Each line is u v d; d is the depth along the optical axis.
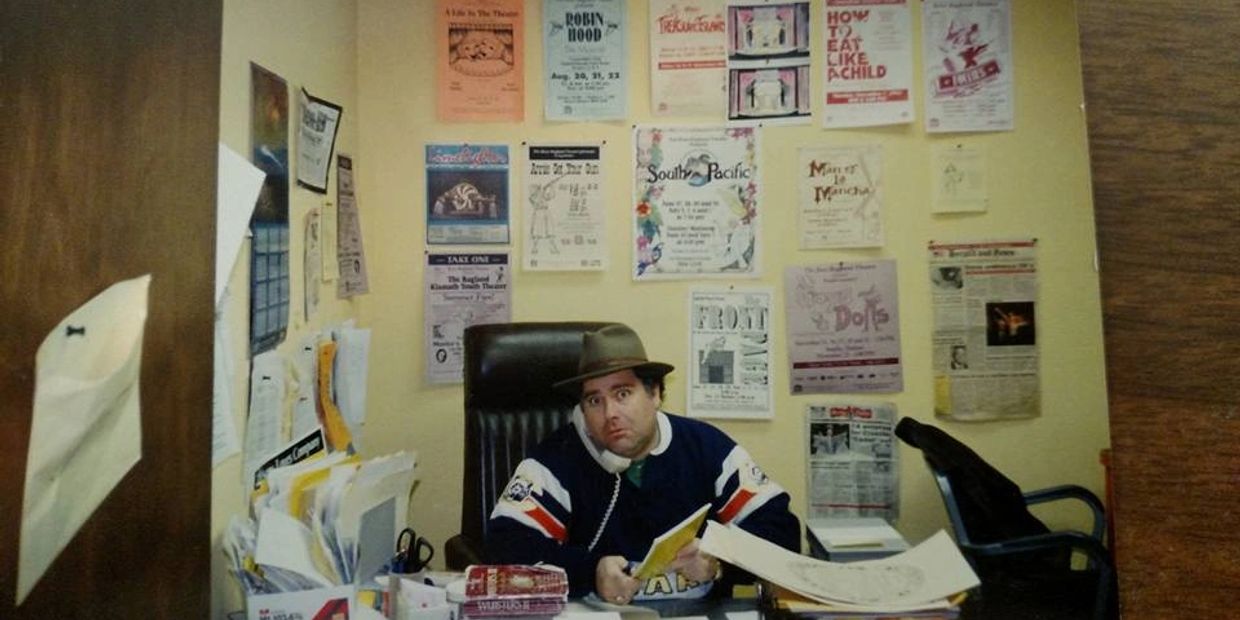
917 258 2.63
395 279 2.62
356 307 2.46
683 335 2.63
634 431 1.77
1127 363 0.49
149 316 0.70
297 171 1.93
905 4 2.62
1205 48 0.49
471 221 2.62
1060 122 2.62
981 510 2.21
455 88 2.61
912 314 2.64
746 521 1.78
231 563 1.25
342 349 2.06
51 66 0.59
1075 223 2.62
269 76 1.75
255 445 1.60
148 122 0.70
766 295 2.63
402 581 1.28
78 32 0.62
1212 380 0.48
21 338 0.57
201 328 0.78
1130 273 0.49
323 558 1.25
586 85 2.62
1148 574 0.49
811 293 2.63
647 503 1.80
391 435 2.62
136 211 0.69
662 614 1.36
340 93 2.37
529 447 2.11
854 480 2.63
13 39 0.56
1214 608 0.48
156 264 0.71
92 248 0.63
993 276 2.63
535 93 2.62
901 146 2.63
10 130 0.56
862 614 1.15
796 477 2.64
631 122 2.62
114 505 0.66
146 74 0.70
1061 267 2.63
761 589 1.32
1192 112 0.49
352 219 2.42
